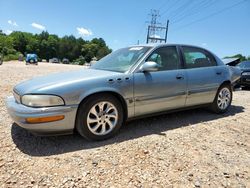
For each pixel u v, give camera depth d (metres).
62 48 121.31
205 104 5.11
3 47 73.50
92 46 124.25
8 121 4.35
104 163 3.06
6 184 2.57
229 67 5.62
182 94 4.52
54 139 3.70
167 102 4.33
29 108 3.24
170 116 5.11
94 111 3.62
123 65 4.21
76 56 123.25
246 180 2.85
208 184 2.74
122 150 3.42
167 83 4.27
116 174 2.84
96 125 3.65
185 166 3.08
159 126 4.46
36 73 14.22
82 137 3.80
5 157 3.11
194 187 2.68
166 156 3.30
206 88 4.94
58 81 3.51
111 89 3.66
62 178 2.72
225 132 4.33
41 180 2.67
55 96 3.28
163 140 3.81
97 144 3.59
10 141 3.57
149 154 3.33
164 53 4.45
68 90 3.36
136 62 4.09
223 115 5.41
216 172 2.99
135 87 3.90
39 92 3.25
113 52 5.11
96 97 3.59
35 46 115.56
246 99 7.62
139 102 3.98
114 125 3.81
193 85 4.68
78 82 3.48
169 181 2.76
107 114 3.74
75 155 3.23
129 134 4.02
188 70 4.66
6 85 7.95
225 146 3.73
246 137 4.14
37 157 3.15
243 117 5.34
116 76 3.76
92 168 2.94
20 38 111.88
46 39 124.06
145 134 4.04
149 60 4.19
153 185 2.67
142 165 3.05
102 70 4.24
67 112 3.35
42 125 3.22
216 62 5.33
